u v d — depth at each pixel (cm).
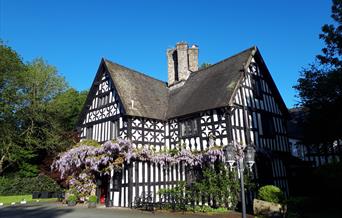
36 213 1134
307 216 928
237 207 1162
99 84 1670
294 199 966
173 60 1902
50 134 2252
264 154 1330
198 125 1385
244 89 1405
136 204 1278
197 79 1695
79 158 1444
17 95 2267
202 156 1290
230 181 1166
